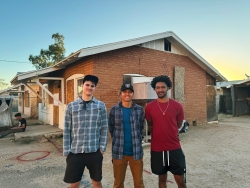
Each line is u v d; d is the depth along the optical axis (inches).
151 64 341.7
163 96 108.6
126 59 308.7
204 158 197.8
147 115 112.7
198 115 418.6
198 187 134.7
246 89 684.7
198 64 421.7
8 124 390.9
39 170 171.0
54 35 950.4
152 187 135.0
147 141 257.9
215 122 460.8
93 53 261.0
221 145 251.0
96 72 274.7
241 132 341.7
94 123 101.4
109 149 237.8
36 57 946.7
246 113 675.4
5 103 396.2
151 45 344.2
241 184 138.6
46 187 137.9
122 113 108.7
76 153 99.0
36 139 299.7
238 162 185.3
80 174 100.3
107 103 283.0
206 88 454.6
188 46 376.5
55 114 400.5
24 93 764.6
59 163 189.0
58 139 300.2
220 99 740.0
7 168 177.0
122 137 107.5
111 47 276.8
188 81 401.7
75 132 99.9
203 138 293.6
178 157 105.1
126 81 306.2
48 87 457.1
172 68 374.0
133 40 300.0
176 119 111.0
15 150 239.3
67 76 351.6
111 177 153.2
